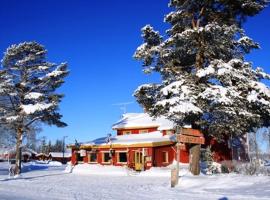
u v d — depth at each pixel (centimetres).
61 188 2322
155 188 2281
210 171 3266
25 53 3931
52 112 3916
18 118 3738
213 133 2902
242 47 2964
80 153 4969
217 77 2739
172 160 4525
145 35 2986
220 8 2983
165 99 2814
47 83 3903
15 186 2488
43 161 9562
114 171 4212
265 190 1891
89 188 2317
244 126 2834
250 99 2744
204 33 2744
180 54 3005
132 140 4675
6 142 4669
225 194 1852
